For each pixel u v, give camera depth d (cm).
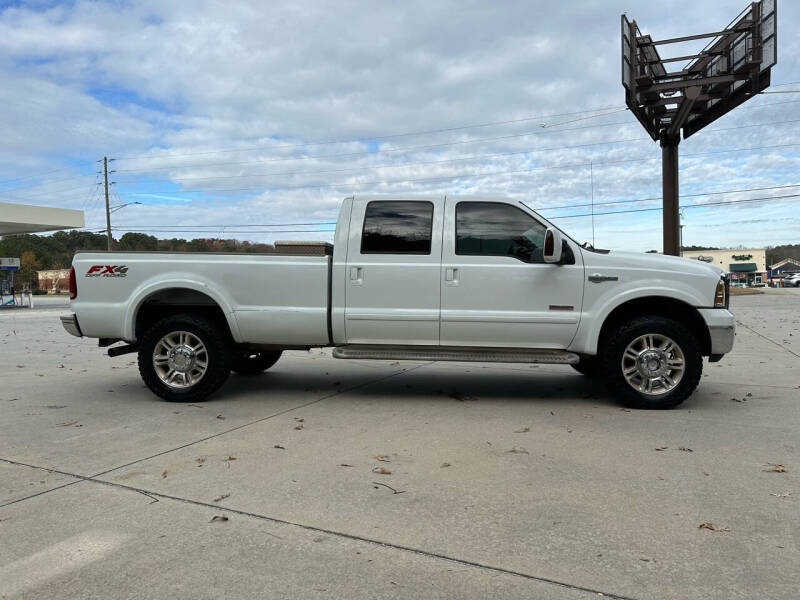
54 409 593
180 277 616
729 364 864
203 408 595
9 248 8875
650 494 356
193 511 335
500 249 596
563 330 585
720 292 575
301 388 701
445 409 586
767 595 247
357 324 605
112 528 313
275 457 431
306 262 609
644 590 252
